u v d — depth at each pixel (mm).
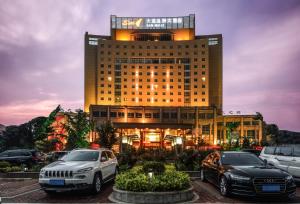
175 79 145000
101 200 11742
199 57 145250
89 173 12375
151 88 145125
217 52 152875
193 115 123125
